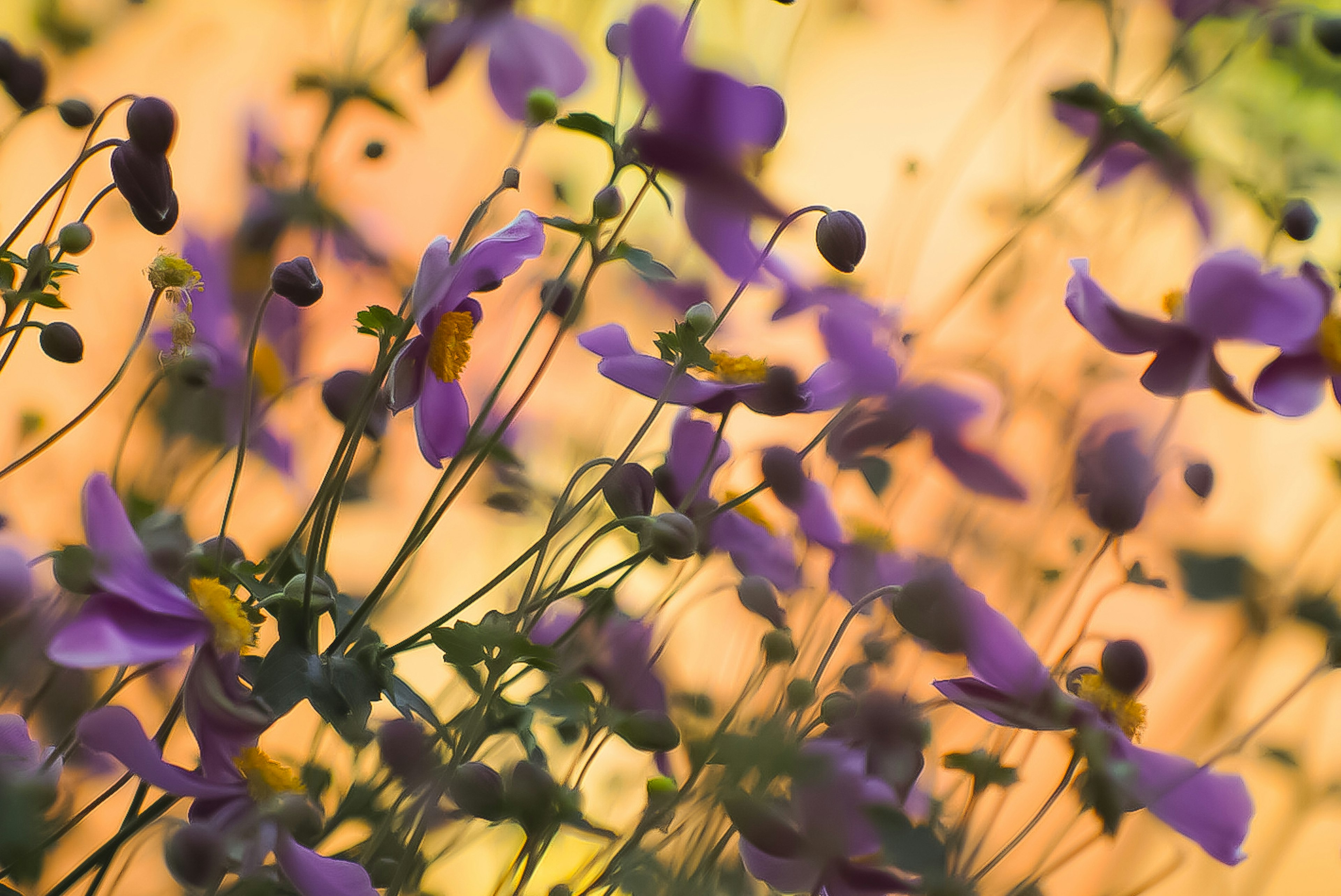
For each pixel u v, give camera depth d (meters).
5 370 1.50
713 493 1.31
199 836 1.15
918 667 1.29
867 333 1.25
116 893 1.24
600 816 1.33
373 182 1.63
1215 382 1.25
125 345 1.43
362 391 1.23
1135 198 1.45
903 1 1.85
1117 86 1.51
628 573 1.21
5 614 1.16
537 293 1.37
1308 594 1.33
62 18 1.44
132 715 1.15
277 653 1.18
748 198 1.22
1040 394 1.35
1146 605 1.42
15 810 1.15
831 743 1.20
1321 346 1.25
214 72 1.69
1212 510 1.43
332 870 1.17
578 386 1.46
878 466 1.29
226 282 1.33
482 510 1.38
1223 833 1.19
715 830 1.24
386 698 1.21
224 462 1.39
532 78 1.29
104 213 1.50
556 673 1.22
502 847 1.32
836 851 1.18
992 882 1.23
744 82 1.21
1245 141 1.43
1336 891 1.49
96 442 1.42
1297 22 1.39
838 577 1.27
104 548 1.15
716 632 1.35
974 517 1.34
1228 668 1.38
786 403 1.23
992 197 1.47
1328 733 1.48
